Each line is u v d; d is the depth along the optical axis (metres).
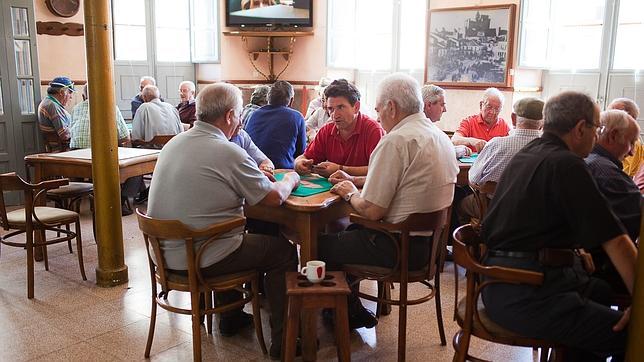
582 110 1.76
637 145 3.45
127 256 3.85
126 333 2.71
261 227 3.08
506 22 5.56
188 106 6.38
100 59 3.05
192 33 7.70
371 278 2.37
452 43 5.96
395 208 2.29
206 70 7.77
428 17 6.08
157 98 5.55
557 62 5.93
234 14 7.40
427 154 2.24
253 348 2.58
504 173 1.88
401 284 2.32
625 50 5.44
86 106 4.96
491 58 5.72
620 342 1.67
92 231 4.48
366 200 2.28
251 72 7.71
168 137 5.21
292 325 2.13
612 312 1.69
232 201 2.28
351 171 2.88
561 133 1.79
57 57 6.27
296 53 7.57
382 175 2.24
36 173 3.59
